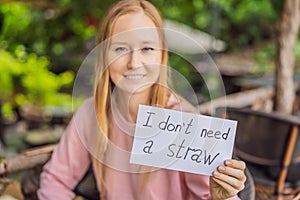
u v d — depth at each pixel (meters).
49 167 1.18
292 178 1.95
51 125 4.40
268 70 4.73
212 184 0.97
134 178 1.08
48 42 5.26
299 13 2.60
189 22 5.62
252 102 2.91
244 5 5.57
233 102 2.74
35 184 1.40
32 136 4.04
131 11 0.98
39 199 1.17
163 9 5.22
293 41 2.64
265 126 2.00
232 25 6.21
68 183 1.17
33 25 5.06
